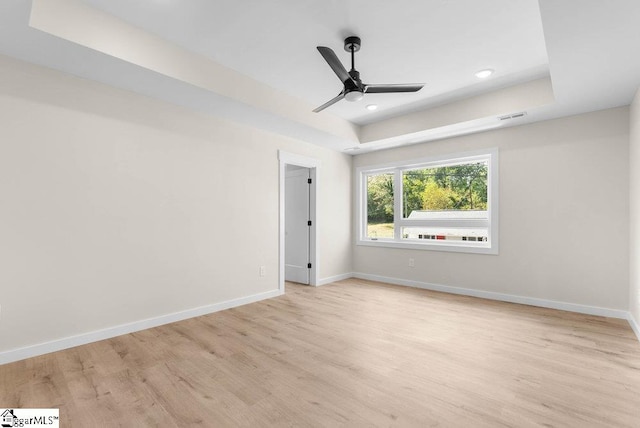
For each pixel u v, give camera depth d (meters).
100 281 2.71
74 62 2.36
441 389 1.92
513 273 3.93
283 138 4.37
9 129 2.28
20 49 2.18
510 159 3.94
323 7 2.14
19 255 2.32
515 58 2.82
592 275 3.41
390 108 4.05
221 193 3.63
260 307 3.73
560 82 2.70
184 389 1.93
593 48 2.16
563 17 1.84
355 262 5.62
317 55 2.79
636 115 2.87
